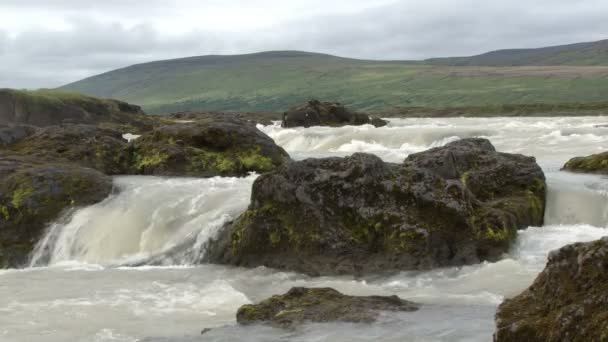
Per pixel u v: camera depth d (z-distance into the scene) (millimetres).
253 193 16516
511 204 17828
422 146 45500
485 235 15195
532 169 19438
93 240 18188
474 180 19234
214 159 24125
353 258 15156
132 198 19391
